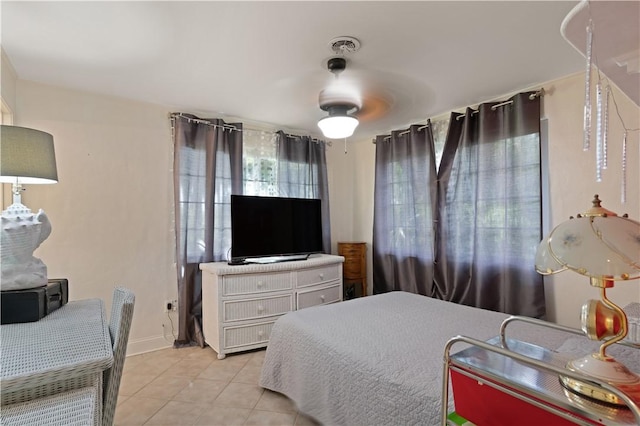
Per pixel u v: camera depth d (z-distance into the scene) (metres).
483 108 2.96
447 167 3.24
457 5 1.65
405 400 1.27
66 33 1.91
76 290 2.70
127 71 2.40
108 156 2.87
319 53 2.14
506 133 2.82
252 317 2.99
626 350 1.28
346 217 4.57
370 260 4.30
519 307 2.73
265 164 3.71
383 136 3.96
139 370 2.60
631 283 2.28
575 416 0.76
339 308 2.30
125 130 2.95
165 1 1.62
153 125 3.09
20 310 1.17
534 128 2.67
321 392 1.71
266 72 2.41
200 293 3.23
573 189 2.52
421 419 1.20
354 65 2.30
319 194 4.07
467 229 3.12
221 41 1.99
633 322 1.44
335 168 4.46
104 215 2.84
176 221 3.10
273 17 1.75
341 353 1.63
